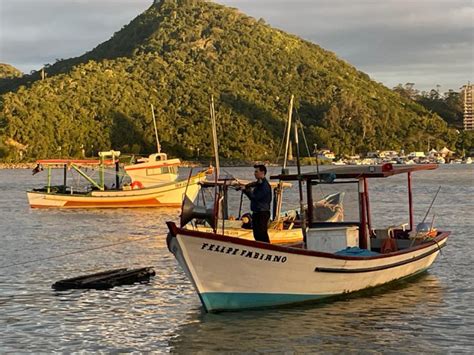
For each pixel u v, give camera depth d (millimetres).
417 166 23938
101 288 23531
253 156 196625
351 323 18562
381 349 16531
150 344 17266
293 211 35000
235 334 17688
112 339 17719
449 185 95500
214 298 18828
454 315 19391
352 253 20797
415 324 18500
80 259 30422
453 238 35781
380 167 21766
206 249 18141
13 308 20922
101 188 62000
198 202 31562
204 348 16797
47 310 20656
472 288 22766
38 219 51094
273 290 19250
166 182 62094
